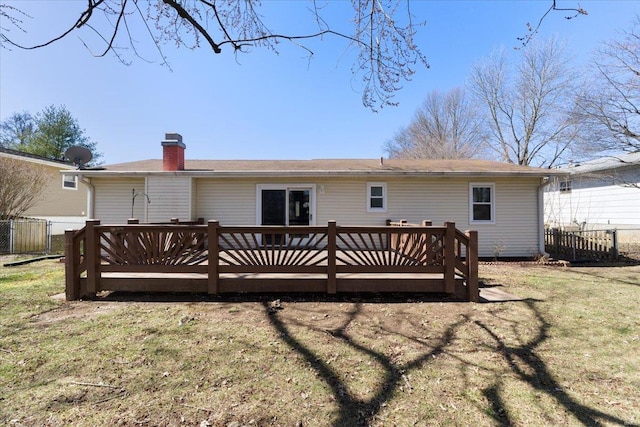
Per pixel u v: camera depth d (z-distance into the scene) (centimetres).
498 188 1012
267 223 1025
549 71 2136
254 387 274
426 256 542
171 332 388
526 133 2338
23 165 1293
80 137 2934
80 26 342
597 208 1580
